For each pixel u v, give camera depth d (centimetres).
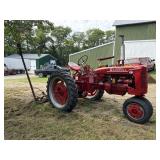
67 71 607
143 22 1912
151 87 981
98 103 629
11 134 434
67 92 530
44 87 957
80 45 4009
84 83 586
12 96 720
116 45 2062
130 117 494
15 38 597
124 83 520
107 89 546
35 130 451
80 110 563
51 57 3500
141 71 489
